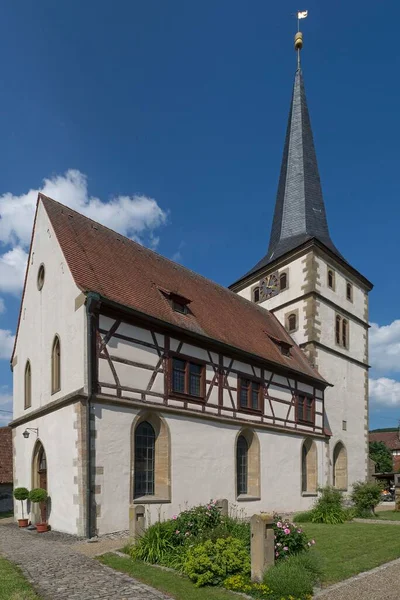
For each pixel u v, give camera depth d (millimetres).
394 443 60094
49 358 17094
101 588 7828
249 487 20266
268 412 21750
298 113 34938
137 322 15938
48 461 15781
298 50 36594
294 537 9266
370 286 33594
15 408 20656
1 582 7918
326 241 31391
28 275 20047
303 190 32719
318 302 28031
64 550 11227
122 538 12906
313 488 24375
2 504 24078
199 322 19422
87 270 16578
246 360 20797
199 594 7582
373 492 20547
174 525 10453
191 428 17312
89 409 13938
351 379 30031
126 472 14555
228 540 8945
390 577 8977
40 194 18969
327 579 8727
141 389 15648
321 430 25688
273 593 7484
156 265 21531
